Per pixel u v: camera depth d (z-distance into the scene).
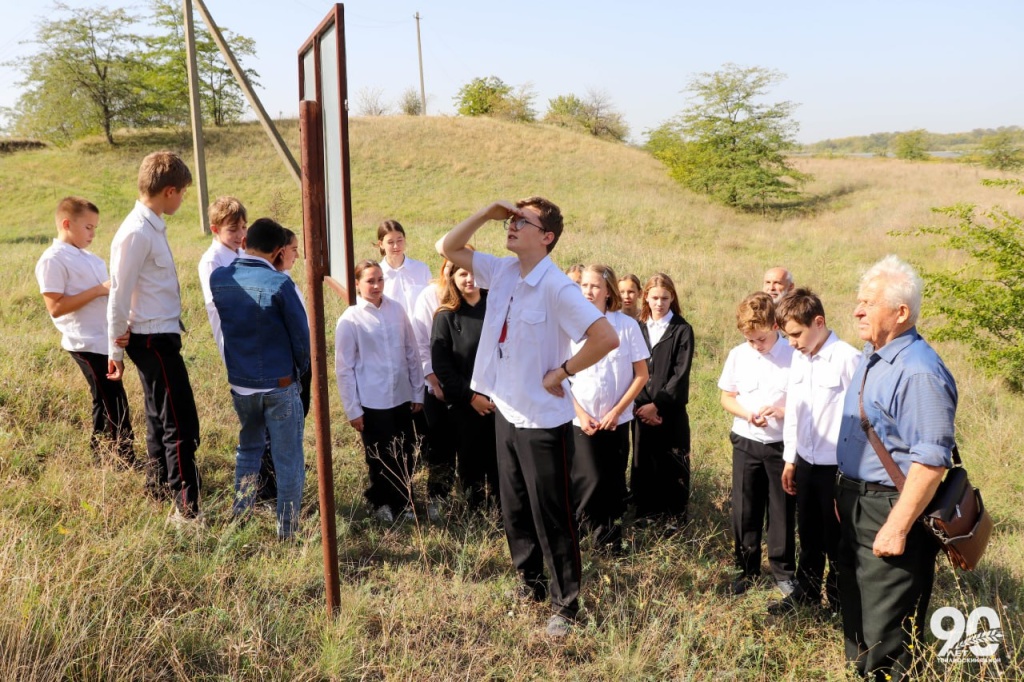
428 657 3.00
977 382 7.57
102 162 30.20
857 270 14.02
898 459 2.69
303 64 3.38
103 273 4.39
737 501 3.92
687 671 3.00
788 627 3.47
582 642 3.17
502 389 3.22
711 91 30.78
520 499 3.39
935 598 3.67
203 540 3.56
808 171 36.25
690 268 13.16
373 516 4.35
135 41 34.41
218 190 26.23
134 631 2.75
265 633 2.97
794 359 3.57
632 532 4.41
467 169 30.73
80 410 5.06
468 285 4.21
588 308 3.01
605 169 32.38
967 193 26.47
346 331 4.27
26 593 2.69
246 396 3.81
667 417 4.51
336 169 2.68
